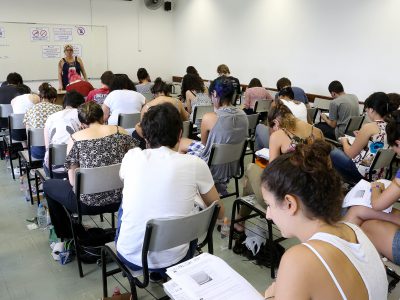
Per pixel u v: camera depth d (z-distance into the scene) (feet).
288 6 19.71
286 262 2.35
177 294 3.34
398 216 5.70
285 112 7.84
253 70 22.71
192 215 4.75
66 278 7.14
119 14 27.09
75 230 7.37
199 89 15.43
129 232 4.96
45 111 10.81
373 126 8.93
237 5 23.09
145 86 17.57
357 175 9.00
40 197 10.45
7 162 13.88
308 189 2.43
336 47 17.62
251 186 7.86
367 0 15.97
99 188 6.83
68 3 24.84
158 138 5.02
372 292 2.43
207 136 9.68
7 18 22.94
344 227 2.67
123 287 6.83
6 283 6.94
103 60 27.17
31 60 24.27
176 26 29.35
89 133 6.91
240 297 3.32
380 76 15.98
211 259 3.82
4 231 8.82
